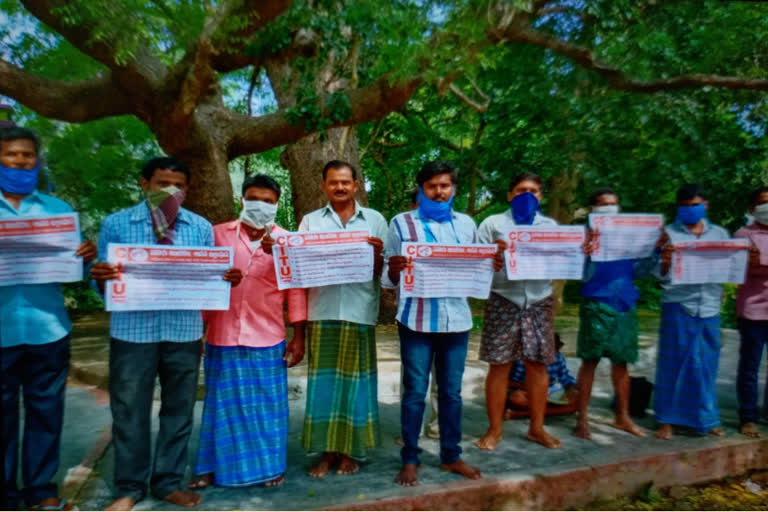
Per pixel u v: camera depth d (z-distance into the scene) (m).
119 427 2.91
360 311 3.34
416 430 3.28
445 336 3.35
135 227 2.95
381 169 13.82
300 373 5.61
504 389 3.83
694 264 3.85
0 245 2.67
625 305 3.98
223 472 3.14
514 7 4.49
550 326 3.79
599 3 4.90
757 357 4.08
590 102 4.91
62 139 8.05
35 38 5.73
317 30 5.43
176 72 5.09
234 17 4.39
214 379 3.21
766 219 4.01
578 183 5.67
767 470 3.96
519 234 3.53
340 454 3.47
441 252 3.22
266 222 3.14
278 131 6.38
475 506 3.18
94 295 12.10
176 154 6.32
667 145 4.79
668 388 4.02
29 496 2.88
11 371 2.78
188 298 2.94
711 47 4.94
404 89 5.23
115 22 4.15
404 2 4.58
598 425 4.32
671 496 3.59
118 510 2.87
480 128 9.16
